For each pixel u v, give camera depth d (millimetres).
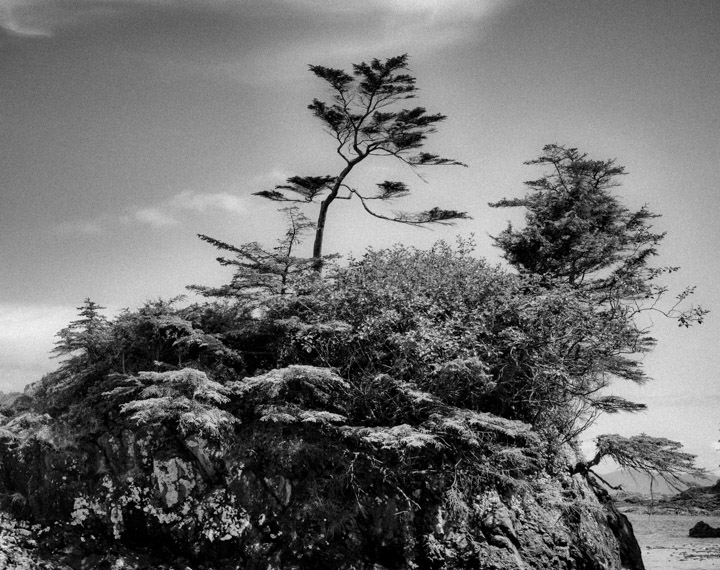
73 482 20906
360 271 24844
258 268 26328
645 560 30453
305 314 24484
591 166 33469
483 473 21562
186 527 20328
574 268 31719
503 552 20594
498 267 25547
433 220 33094
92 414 22016
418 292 24016
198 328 24484
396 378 22453
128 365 23344
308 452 21172
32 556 19156
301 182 30797
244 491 20672
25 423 22703
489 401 23453
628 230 33406
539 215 33156
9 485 21844
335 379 20938
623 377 28812
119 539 20359
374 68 30781
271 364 24406
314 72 30797
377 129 31594
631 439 23125
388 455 21531
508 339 22875
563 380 23547
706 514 53688
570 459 24781
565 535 21812
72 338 23078
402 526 20703
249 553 20047
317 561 20078
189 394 20703
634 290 28516
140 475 20812
